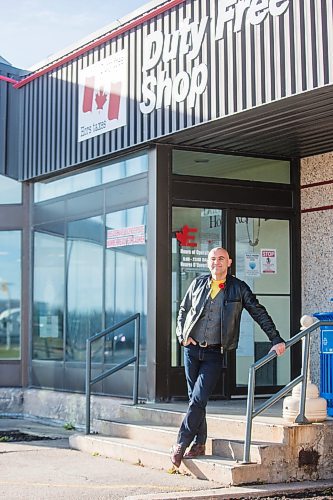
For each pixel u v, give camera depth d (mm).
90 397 11664
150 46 11094
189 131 10484
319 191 11711
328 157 11609
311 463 8391
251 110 9445
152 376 11039
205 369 8492
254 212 11742
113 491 7965
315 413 8633
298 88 8789
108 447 9852
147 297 11250
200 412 8461
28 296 14602
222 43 9828
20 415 14156
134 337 11648
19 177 14453
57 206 13875
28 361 14430
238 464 8125
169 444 9453
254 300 8469
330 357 9281
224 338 8398
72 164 12844
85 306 12992
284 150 11578
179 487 8047
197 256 11398
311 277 11750
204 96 10070
